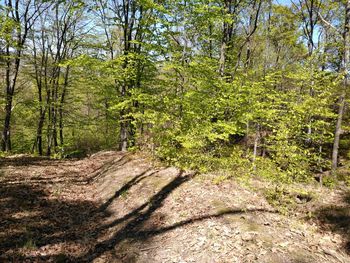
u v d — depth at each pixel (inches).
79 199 350.9
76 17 775.1
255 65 755.4
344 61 467.5
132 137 556.7
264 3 663.8
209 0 393.7
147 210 293.4
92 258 228.5
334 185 418.0
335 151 499.8
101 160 558.3
